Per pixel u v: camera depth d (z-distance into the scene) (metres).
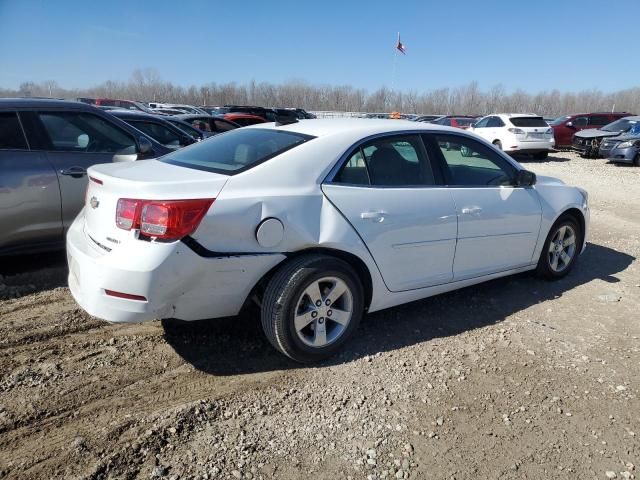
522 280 5.08
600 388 3.21
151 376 3.17
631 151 16.34
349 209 3.34
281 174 3.19
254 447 2.57
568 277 5.22
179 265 2.81
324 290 3.32
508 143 17.80
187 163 3.49
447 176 3.96
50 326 3.74
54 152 4.76
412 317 4.13
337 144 3.44
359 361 3.42
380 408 2.93
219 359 3.39
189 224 2.82
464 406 2.97
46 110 4.80
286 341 3.17
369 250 3.42
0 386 2.98
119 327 3.79
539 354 3.60
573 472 2.49
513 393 3.12
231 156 3.40
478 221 4.04
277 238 3.07
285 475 2.40
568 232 5.02
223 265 2.94
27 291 4.37
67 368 3.21
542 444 2.68
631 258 6.02
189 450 2.53
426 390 3.12
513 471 2.48
